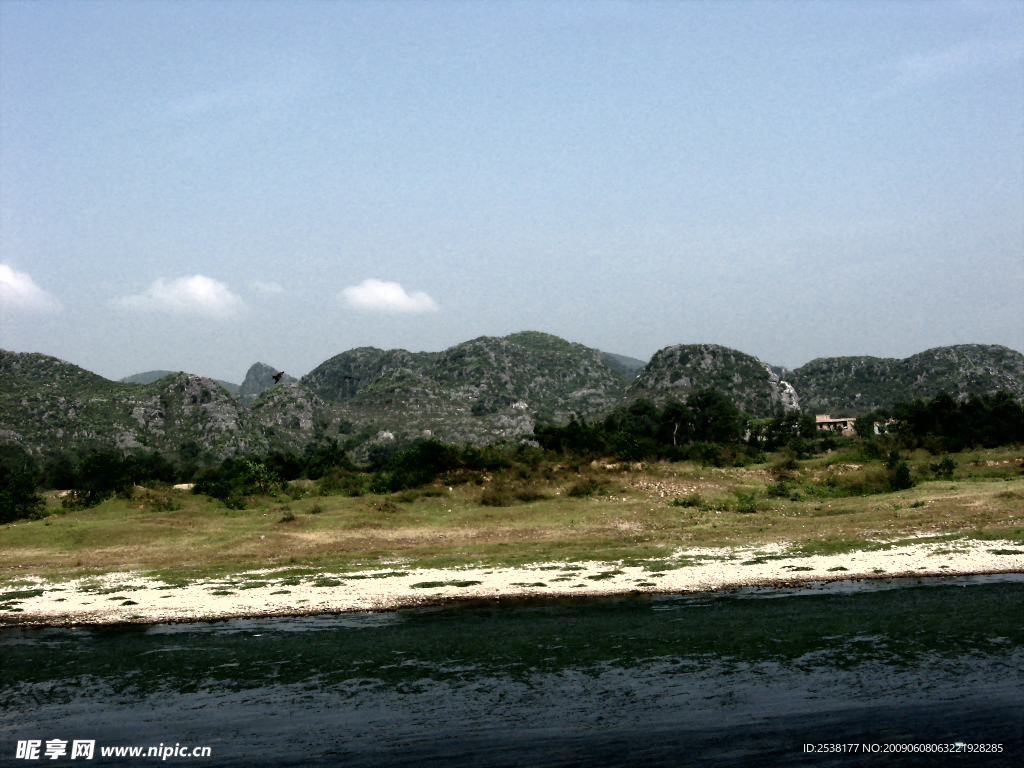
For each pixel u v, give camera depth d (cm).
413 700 1795
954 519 3653
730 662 1972
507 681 1894
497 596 2692
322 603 2661
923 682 1806
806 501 4500
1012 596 2430
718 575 2867
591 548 3478
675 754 1518
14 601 2809
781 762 1480
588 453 5762
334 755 1545
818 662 1948
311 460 7844
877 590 2580
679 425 10394
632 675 1909
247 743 1599
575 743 1570
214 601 2727
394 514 4309
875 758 1480
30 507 4681
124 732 1662
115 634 2367
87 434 14925
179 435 16262
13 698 1861
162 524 4091
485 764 1494
